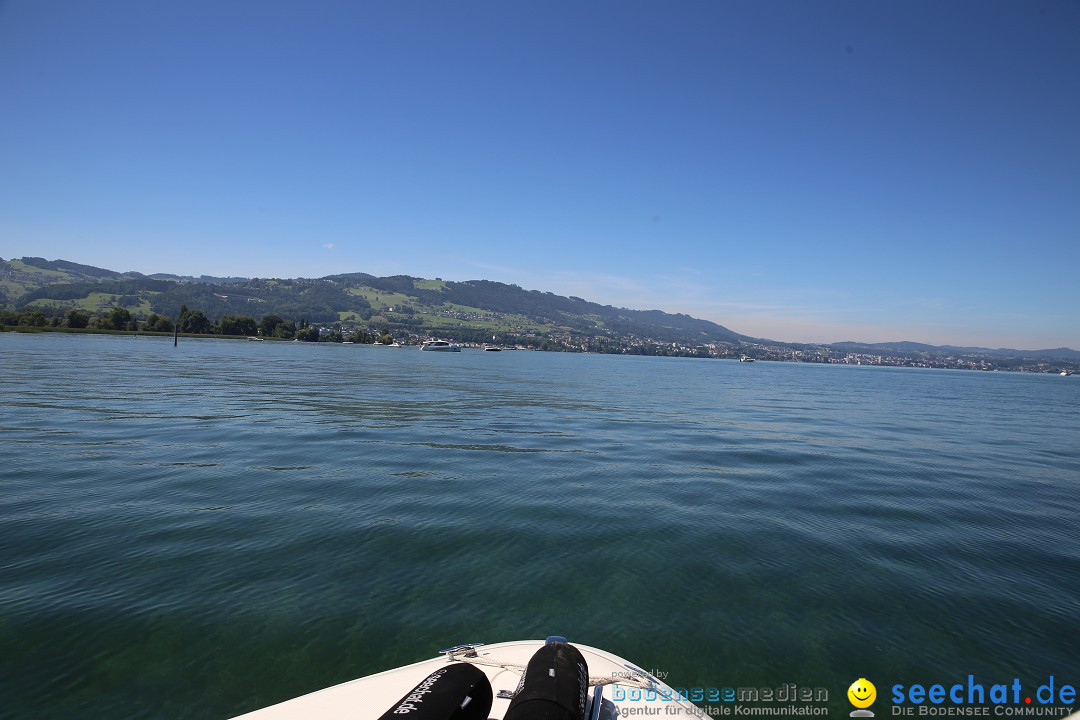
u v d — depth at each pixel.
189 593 6.82
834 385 76.25
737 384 67.62
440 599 6.92
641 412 31.08
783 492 13.06
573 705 3.42
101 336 142.50
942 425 30.06
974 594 7.54
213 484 12.01
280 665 5.45
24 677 5.12
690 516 10.77
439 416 25.75
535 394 40.91
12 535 8.58
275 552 8.20
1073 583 8.01
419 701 3.32
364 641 5.92
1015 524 11.00
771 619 6.72
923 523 10.85
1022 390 82.62
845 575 8.08
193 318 176.62
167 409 24.11
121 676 5.20
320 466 14.11
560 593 7.21
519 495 11.96
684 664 5.75
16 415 20.94
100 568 7.45
